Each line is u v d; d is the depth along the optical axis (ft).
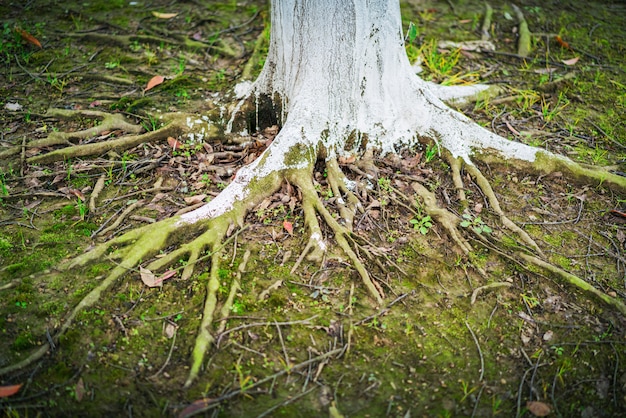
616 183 15.14
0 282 12.25
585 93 19.36
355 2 13.58
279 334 11.46
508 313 12.26
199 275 12.59
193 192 14.62
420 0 25.18
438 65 20.18
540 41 22.41
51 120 16.99
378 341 11.55
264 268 12.78
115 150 15.88
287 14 14.35
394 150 15.57
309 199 13.76
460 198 14.57
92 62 20.01
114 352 11.14
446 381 11.03
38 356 10.94
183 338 11.43
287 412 10.39
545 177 15.51
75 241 13.25
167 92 18.39
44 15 22.53
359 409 10.51
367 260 12.99
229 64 20.26
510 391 10.96
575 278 12.68
